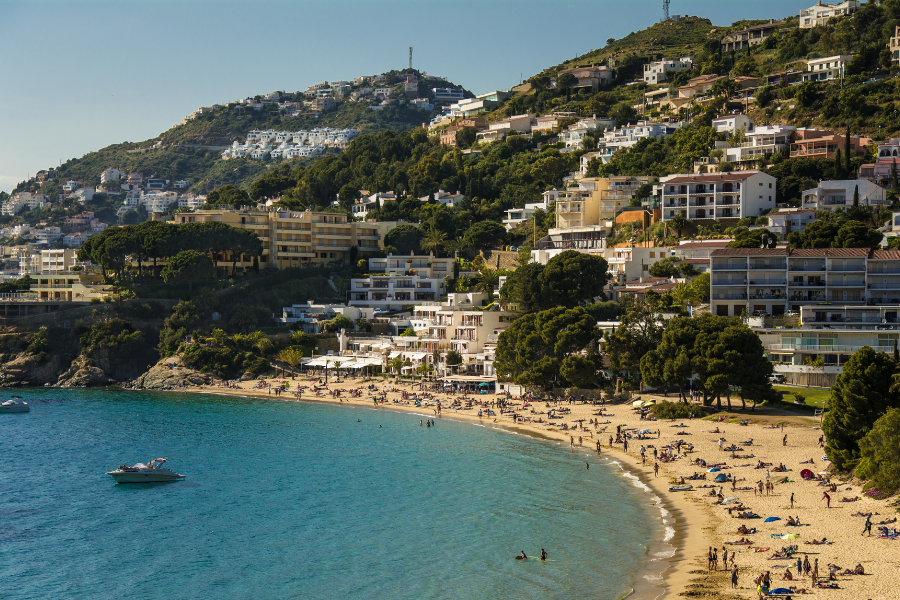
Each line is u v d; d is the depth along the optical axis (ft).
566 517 324.39
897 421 297.53
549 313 590.55
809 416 454.40
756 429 433.07
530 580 261.24
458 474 404.98
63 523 345.10
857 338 513.86
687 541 280.51
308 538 317.42
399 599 254.06
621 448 432.25
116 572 288.10
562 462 419.13
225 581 276.82
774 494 323.16
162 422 572.10
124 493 391.65
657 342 541.34
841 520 281.95
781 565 246.06
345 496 374.84
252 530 330.13
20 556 305.32
